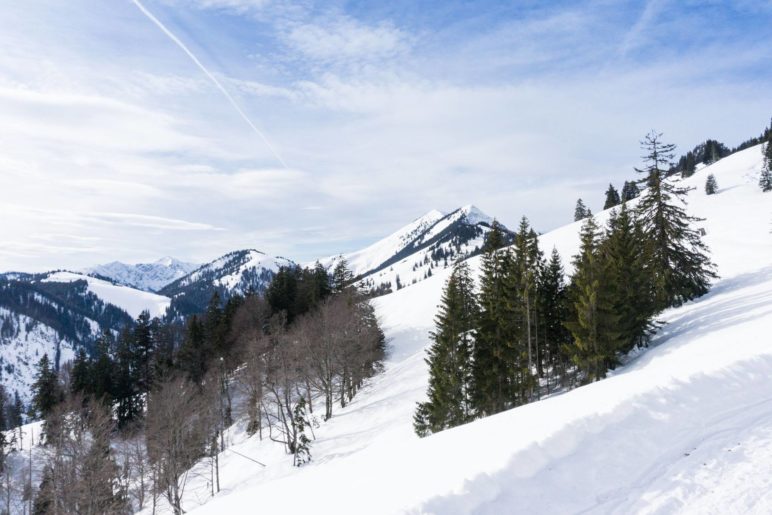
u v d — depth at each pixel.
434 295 84.31
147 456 41.19
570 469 8.70
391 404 42.16
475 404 32.03
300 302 74.12
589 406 11.26
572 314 31.98
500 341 31.59
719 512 7.09
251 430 52.75
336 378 56.50
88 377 64.12
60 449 33.75
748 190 92.00
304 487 11.30
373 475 10.21
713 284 37.06
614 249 29.72
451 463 9.48
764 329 17.00
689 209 83.06
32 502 40.62
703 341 20.77
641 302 28.42
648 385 11.90
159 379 60.31
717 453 8.76
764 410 10.32
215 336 67.44
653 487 7.99
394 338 69.38
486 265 35.59
